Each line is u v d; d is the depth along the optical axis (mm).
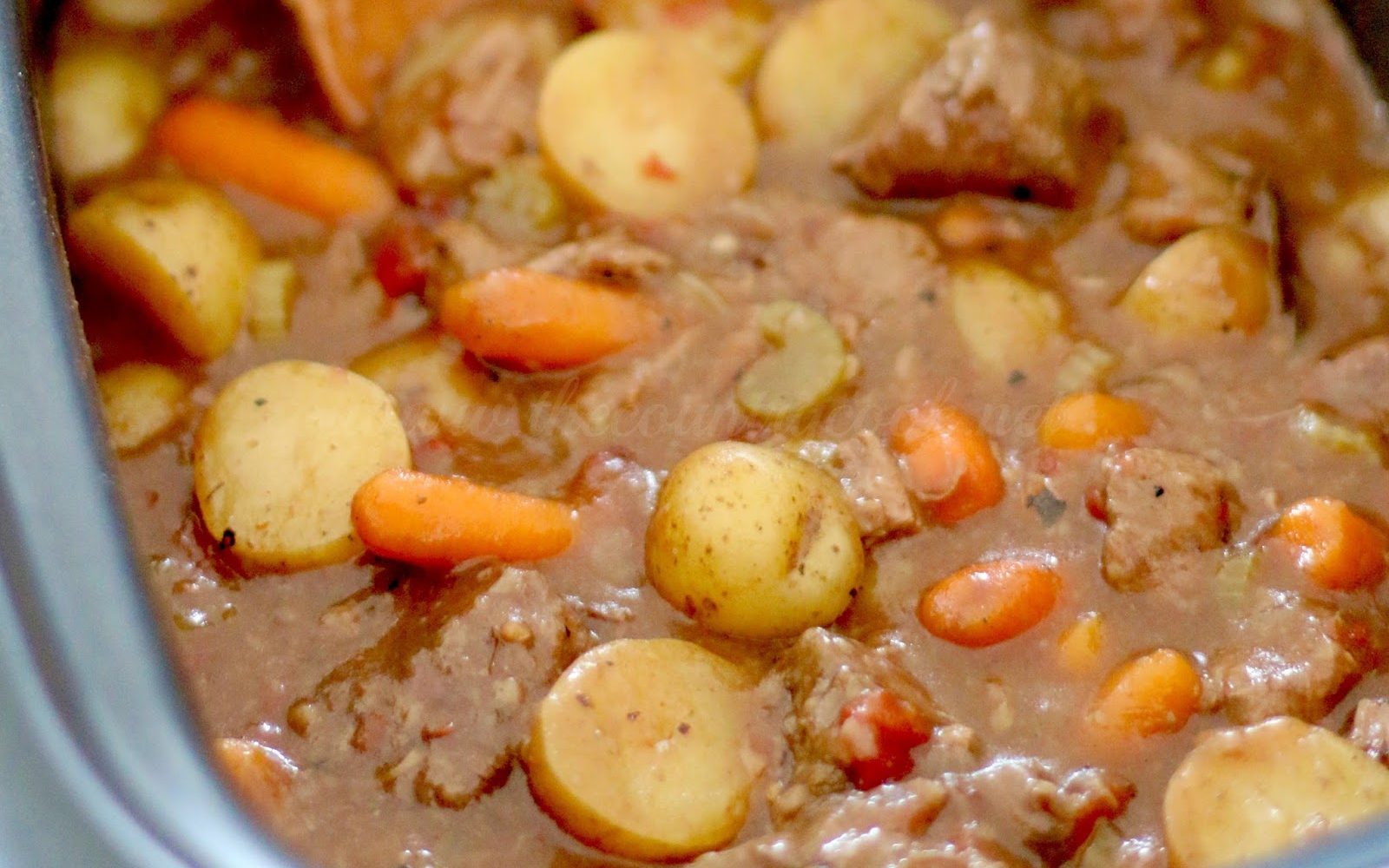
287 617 697
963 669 690
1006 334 737
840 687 670
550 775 664
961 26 781
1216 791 661
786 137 776
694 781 668
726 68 787
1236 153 774
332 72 770
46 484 638
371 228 764
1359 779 660
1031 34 770
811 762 670
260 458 707
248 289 745
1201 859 656
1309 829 655
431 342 739
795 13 793
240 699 687
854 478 708
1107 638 691
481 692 678
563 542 704
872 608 701
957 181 762
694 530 691
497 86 777
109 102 764
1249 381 733
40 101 734
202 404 730
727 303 745
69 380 652
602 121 765
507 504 700
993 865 650
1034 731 681
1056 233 762
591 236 759
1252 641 688
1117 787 667
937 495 710
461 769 672
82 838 602
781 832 664
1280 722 667
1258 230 756
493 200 765
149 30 773
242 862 603
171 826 605
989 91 748
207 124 764
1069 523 709
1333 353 736
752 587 689
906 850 654
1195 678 682
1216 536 702
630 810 663
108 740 613
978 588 690
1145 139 767
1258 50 782
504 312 728
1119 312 744
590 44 771
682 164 765
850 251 750
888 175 762
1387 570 699
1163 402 729
